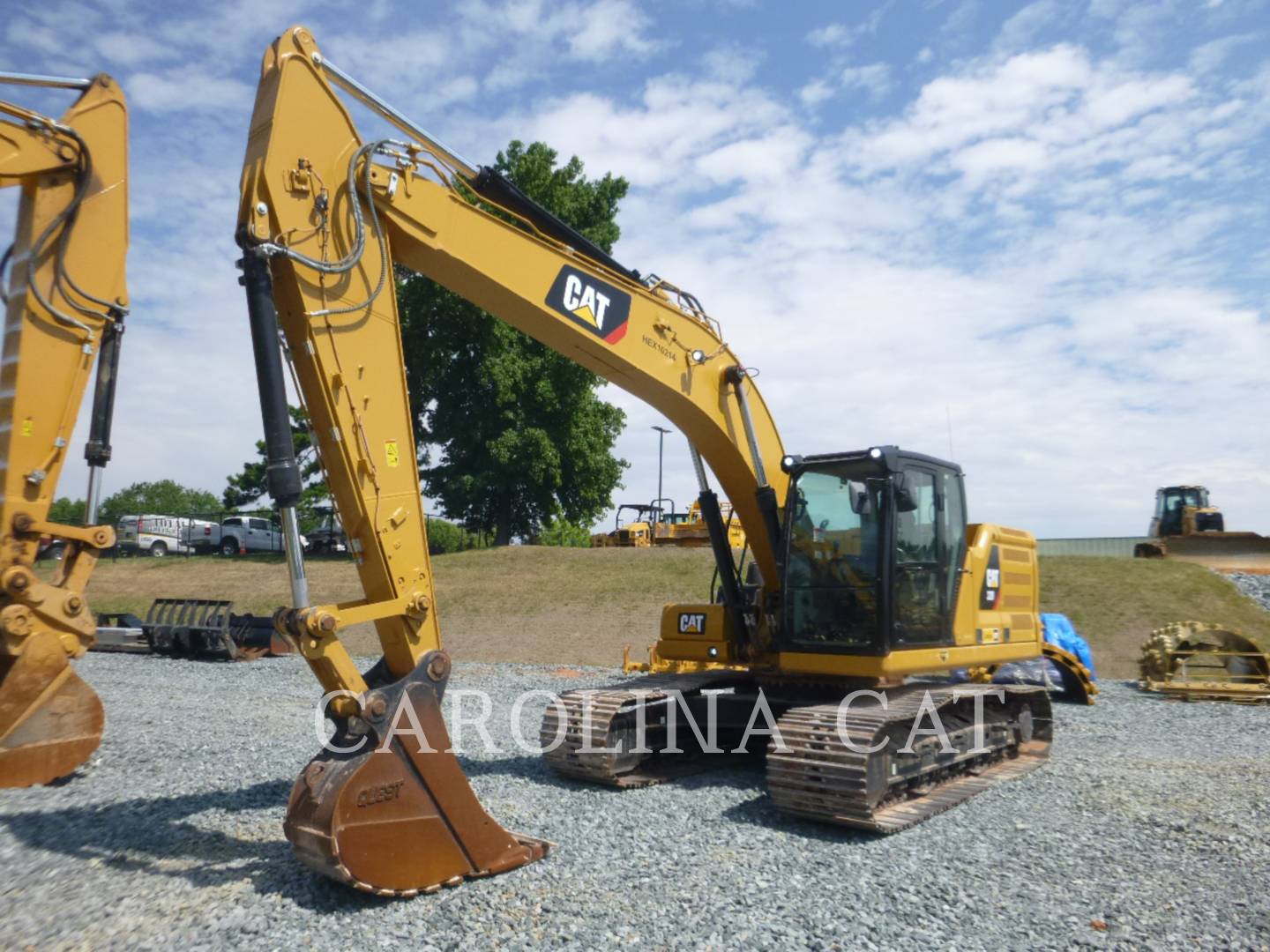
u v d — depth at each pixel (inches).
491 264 252.2
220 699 492.4
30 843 226.2
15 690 249.0
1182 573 905.5
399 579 210.7
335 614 193.3
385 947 168.2
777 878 211.3
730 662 351.6
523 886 200.8
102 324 224.2
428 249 238.2
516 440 1395.2
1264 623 780.6
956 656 329.1
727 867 218.4
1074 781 323.9
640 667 662.5
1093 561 965.8
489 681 608.4
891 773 273.0
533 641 830.5
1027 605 390.9
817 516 320.5
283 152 203.8
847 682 320.5
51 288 216.7
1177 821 267.9
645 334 294.5
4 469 217.2
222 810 258.1
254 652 704.4
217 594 1130.0
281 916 180.2
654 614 887.7
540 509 1549.0
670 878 209.5
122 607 1081.4
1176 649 605.9
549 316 266.5
